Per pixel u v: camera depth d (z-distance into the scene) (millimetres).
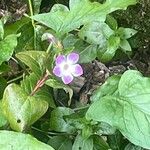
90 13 229
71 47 244
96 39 262
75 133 234
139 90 217
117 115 212
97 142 230
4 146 198
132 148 235
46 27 271
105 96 220
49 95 244
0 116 216
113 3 226
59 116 234
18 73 267
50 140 236
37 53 225
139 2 280
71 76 220
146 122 209
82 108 241
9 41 230
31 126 239
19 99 208
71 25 230
